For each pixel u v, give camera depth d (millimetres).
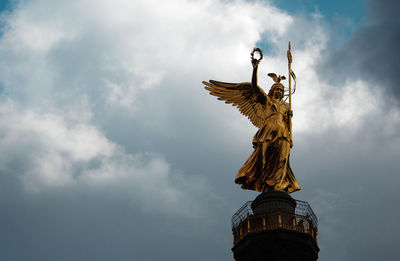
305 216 39125
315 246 39000
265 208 39875
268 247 37875
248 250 38312
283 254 37781
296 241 37938
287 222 38469
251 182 43500
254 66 45969
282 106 45531
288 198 40281
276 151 43156
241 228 39281
